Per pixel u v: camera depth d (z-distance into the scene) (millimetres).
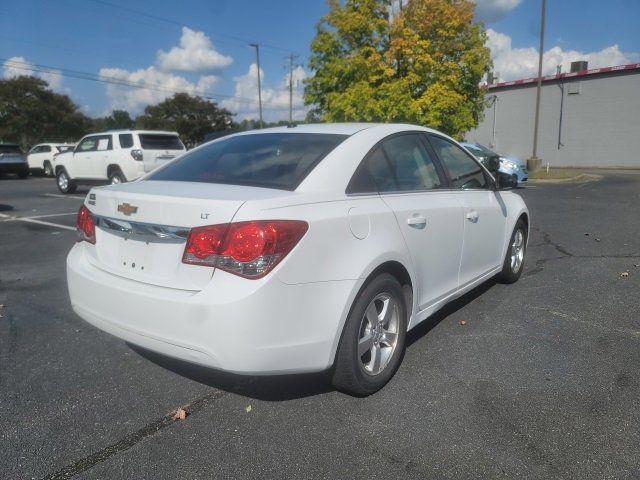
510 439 2812
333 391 3357
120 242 3166
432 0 17625
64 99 47156
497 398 3236
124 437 2881
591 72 33906
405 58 17922
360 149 3465
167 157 15414
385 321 3404
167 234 2877
